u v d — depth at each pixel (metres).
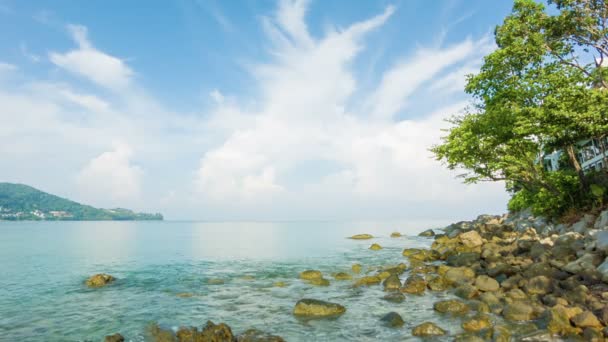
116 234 83.94
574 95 21.92
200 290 18.92
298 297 16.98
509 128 26.23
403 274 21.25
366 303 15.33
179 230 111.25
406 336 11.30
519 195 44.09
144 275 23.70
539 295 13.89
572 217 26.42
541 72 25.45
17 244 51.62
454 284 17.33
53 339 11.91
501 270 17.69
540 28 27.17
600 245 17.08
